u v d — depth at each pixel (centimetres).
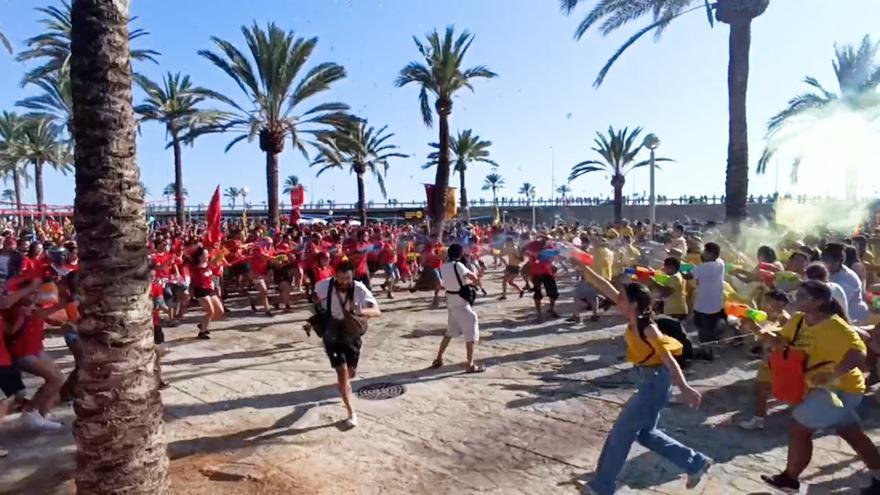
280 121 2602
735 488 449
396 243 1780
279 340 1007
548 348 926
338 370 595
